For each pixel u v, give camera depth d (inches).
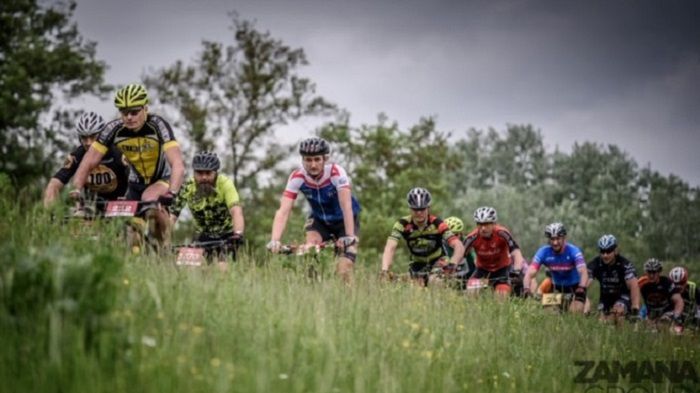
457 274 512.1
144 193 375.2
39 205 312.8
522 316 430.9
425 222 506.3
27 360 209.6
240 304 276.8
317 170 420.2
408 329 316.2
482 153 5457.7
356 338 283.1
